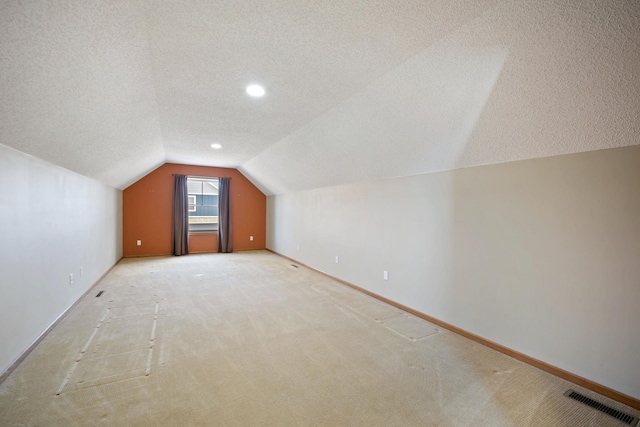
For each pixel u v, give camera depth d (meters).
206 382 1.89
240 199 7.38
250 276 4.78
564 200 1.99
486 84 1.78
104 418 1.54
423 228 3.07
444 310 2.85
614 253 1.78
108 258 4.87
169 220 6.61
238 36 1.63
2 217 1.88
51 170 2.63
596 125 1.67
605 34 1.27
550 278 2.07
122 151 3.51
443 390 1.85
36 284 2.34
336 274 4.57
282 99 2.54
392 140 2.79
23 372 1.95
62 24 1.25
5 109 1.59
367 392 1.82
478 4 1.34
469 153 2.44
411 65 1.90
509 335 2.32
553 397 1.79
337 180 4.36
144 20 1.46
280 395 1.78
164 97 2.50
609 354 1.81
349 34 1.61
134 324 2.78
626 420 1.61
